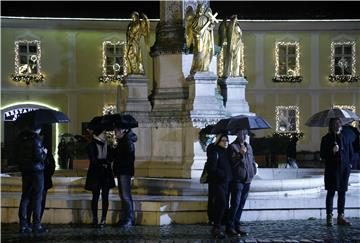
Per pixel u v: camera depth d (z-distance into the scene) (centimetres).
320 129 4575
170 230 1526
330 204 1599
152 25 4447
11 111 4431
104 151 1577
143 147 2138
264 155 3891
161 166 2089
